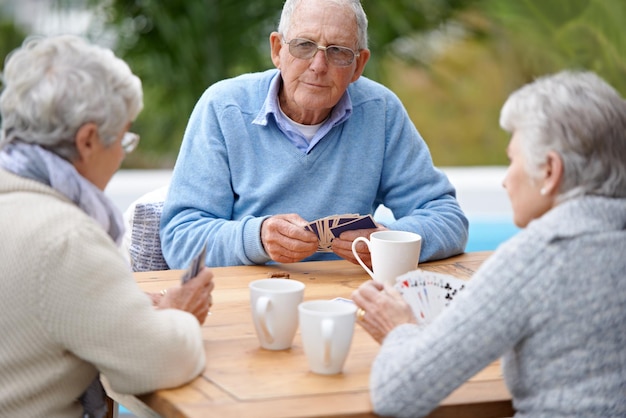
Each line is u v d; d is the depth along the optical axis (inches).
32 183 73.1
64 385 74.3
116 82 74.0
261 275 106.2
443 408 71.6
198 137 121.0
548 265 67.4
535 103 69.7
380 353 72.3
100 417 82.0
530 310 67.4
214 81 316.5
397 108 126.7
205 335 85.0
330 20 113.7
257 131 121.2
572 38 308.3
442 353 67.7
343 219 105.3
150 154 350.3
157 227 122.2
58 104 71.9
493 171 318.7
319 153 121.0
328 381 74.7
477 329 67.4
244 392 72.0
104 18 315.6
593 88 69.8
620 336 68.4
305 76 115.2
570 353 68.2
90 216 75.2
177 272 107.7
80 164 75.0
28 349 71.4
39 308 70.2
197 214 117.1
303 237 105.6
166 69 313.0
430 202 123.6
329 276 106.4
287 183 120.1
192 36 308.3
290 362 78.7
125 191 255.0
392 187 126.0
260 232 108.8
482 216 260.4
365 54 120.9
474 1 334.0
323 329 73.7
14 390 72.0
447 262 115.1
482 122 500.1
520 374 70.8
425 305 84.4
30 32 358.0
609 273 67.6
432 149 507.8
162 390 72.5
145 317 72.1
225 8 312.0
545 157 69.1
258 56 320.8
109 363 71.4
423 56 348.2
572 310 67.3
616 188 69.3
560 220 68.5
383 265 98.2
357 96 124.9
